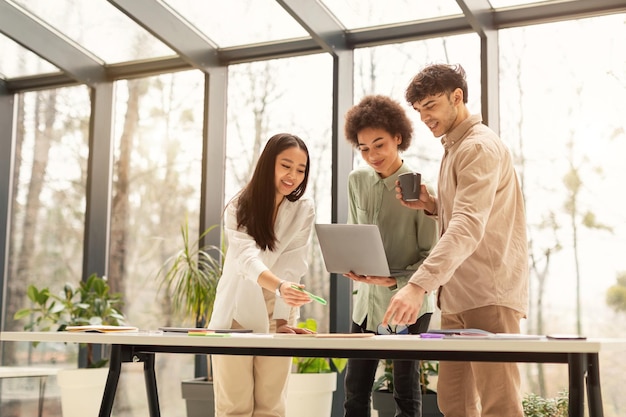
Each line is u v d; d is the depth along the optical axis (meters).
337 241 2.58
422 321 3.12
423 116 2.44
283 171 2.68
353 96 4.85
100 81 5.53
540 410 4.00
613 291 4.07
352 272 2.65
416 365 3.18
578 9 4.25
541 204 4.29
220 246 5.09
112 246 5.45
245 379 2.68
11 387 5.05
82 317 4.99
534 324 4.22
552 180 4.28
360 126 3.06
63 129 5.70
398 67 4.74
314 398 4.27
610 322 4.06
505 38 4.48
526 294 2.32
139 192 5.42
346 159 4.72
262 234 2.66
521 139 4.38
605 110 4.21
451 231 2.08
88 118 5.61
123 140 5.52
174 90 5.40
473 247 2.09
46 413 5.30
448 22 4.55
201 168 5.11
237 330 2.46
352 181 3.26
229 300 2.71
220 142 5.17
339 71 4.72
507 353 1.90
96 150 5.47
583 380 1.78
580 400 1.77
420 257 3.08
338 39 4.75
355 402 3.15
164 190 5.33
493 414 2.12
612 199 4.13
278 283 2.43
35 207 5.70
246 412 2.69
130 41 5.20
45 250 5.62
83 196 5.56
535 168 4.33
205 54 5.09
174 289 5.17
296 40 4.96
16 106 5.82
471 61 4.53
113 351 2.41
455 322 2.35
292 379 4.23
